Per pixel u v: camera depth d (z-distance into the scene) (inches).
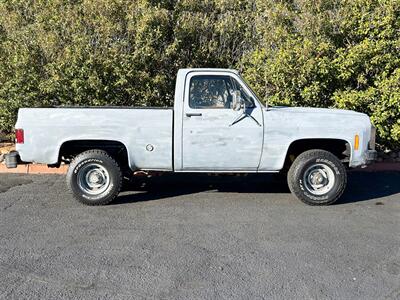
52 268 185.0
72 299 161.2
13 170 344.8
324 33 368.2
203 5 411.8
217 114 261.3
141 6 372.2
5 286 170.1
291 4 390.0
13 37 370.9
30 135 259.8
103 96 369.4
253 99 264.7
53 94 367.9
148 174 341.1
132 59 363.9
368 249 206.1
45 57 364.8
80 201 264.8
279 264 189.9
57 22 368.2
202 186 313.0
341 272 183.2
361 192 299.4
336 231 228.1
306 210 261.0
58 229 228.7
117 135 261.3
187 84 262.2
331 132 263.7
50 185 309.9
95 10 367.9
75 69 355.9
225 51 401.7
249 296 163.9
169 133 261.6
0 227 230.7
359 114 274.4
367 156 270.1
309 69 349.7
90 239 215.8
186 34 384.2
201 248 205.8
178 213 254.4
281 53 353.7
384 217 250.1
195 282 174.1
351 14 367.6
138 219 244.2
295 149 282.8
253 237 219.3
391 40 362.0
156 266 187.3
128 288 169.2
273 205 270.4
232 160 265.1
